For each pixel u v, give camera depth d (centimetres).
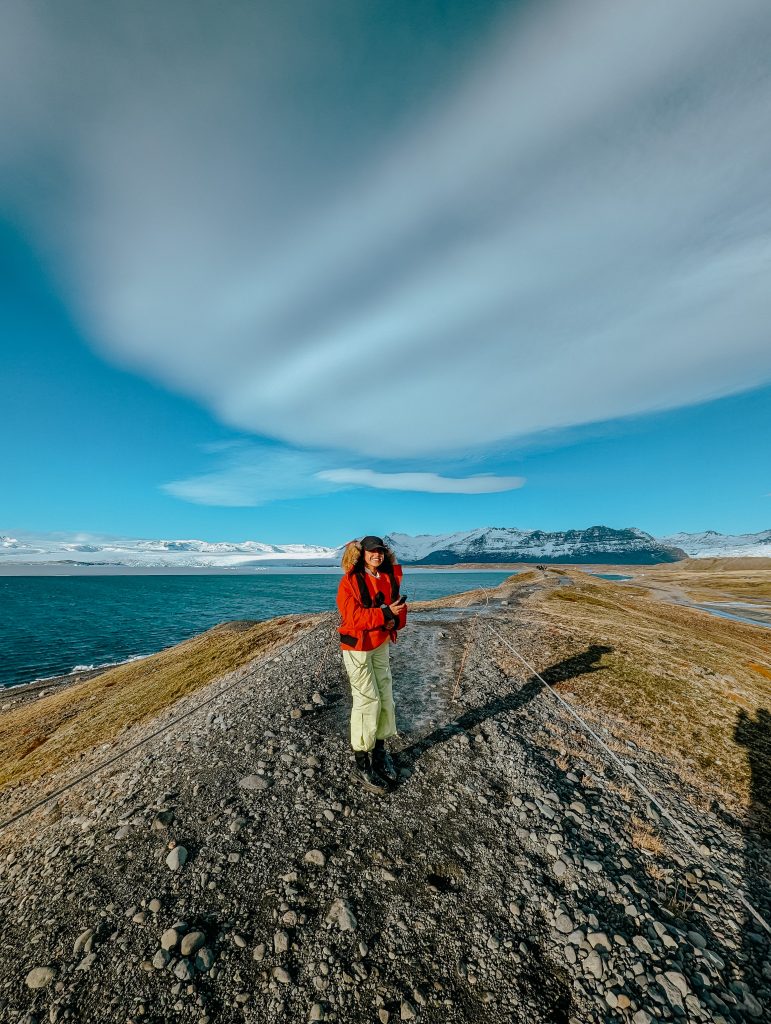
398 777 305
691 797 317
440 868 235
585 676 507
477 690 456
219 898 218
